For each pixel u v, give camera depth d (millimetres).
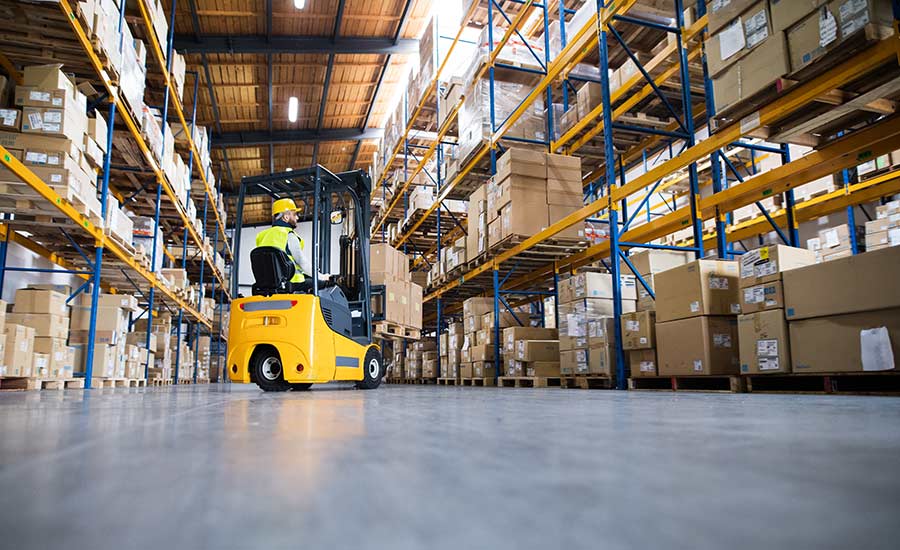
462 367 10586
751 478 879
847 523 612
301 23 13969
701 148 5031
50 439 1508
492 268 9359
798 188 8711
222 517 649
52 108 5742
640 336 5699
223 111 17297
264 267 5766
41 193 5578
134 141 8500
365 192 7398
